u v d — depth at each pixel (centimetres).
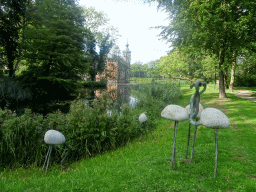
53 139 296
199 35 1007
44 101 1350
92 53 3553
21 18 1652
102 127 438
